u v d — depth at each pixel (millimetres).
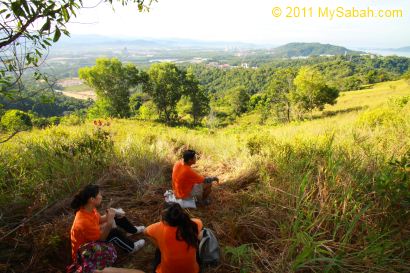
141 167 5859
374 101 48125
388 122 8719
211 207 4578
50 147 5832
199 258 3051
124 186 5219
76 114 18984
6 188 4527
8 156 5258
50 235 3428
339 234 3295
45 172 4809
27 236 3562
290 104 49750
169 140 8703
